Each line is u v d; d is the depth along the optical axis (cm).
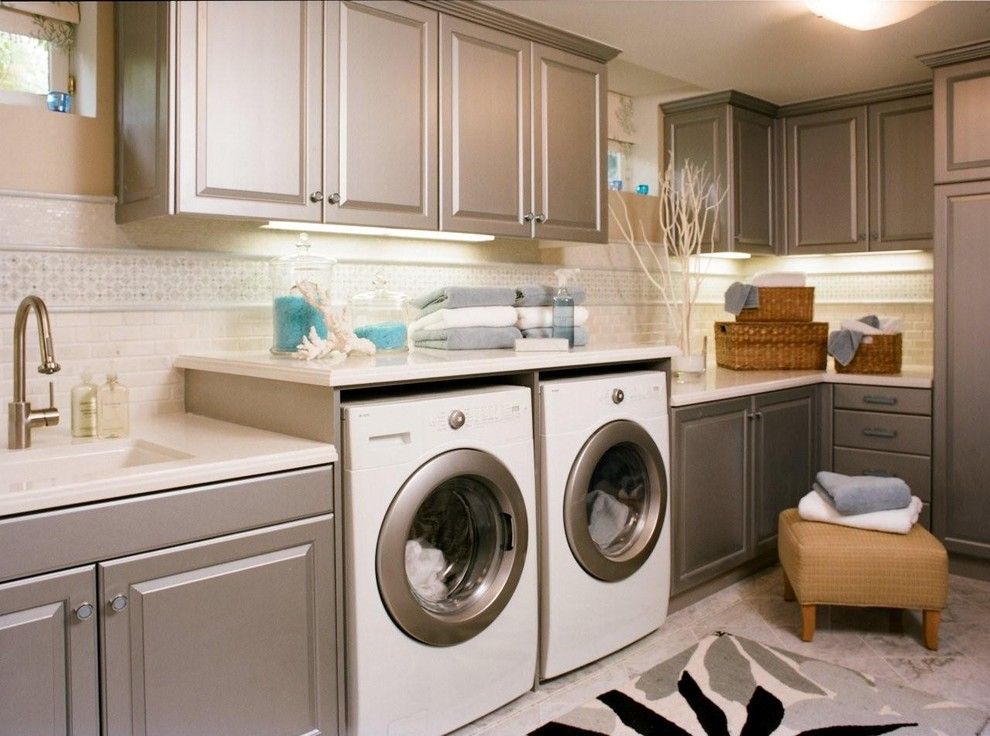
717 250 378
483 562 211
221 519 159
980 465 319
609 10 278
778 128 404
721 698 221
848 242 385
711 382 317
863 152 378
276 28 210
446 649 194
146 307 226
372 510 179
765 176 395
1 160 203
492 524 212
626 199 369
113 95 220
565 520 226
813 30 298
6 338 203
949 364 325
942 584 246
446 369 197
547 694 224
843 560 250
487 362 207
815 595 253
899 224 369
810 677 233
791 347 372
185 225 234
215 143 199
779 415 329
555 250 337
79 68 225
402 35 239
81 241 215
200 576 157
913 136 363
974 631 268
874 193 376
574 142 293
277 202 211
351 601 178
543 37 279
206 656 158
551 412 222
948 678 233
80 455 191
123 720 147
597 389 235
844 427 356
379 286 254
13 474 182
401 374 187
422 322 258
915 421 336
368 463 179
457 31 254
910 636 264
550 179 285
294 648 171
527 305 267
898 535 259
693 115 382
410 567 197
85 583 142
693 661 244
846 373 361
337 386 177
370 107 231
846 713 212
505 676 209
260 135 207
